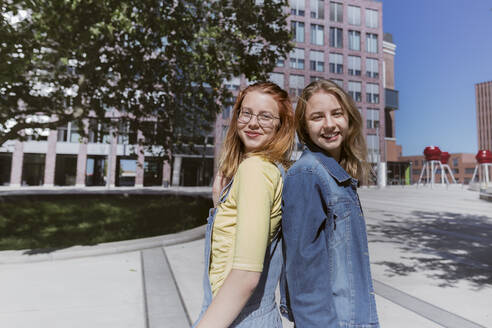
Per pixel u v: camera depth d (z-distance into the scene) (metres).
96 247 5.17
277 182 0.92
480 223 8.98
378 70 41.22
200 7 8.00
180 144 11.05
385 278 4.15
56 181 32.75
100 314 2.92
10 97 7.77
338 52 39.41
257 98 1.03
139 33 7.56
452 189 32.88
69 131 31.34
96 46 7.67
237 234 0.79
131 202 12.24
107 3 5.55
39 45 6.38
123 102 10.49
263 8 8.13
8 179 31.59
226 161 1.16
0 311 2.94
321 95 1.16
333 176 1.04
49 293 3.41
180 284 3.77
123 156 33.06
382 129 40.44
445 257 5.24
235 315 0.75
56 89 8.89
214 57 7.45
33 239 6.34
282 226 0.93
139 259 4.86
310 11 38.72
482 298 3.44
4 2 5.16
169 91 10.19
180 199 13.08
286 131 1.04
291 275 0.90
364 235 1.07
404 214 10.98
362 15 40.84
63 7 5.36
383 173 39.97
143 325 2.72
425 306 3.22
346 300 1.00
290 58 37.47
